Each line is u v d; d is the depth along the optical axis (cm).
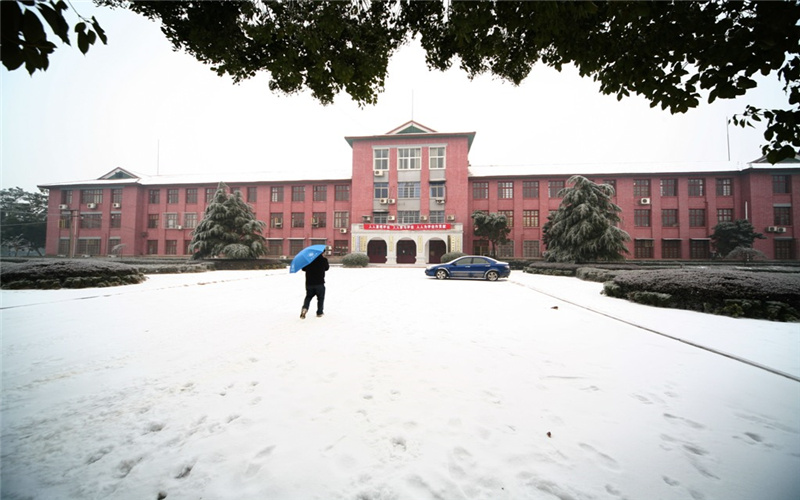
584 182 1992
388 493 176
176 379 334
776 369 363
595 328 565
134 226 3506
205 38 356
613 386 320
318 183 3497
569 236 1992
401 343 464
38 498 173
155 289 1079
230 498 173
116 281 1146
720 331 546
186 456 209
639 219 3047
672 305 778
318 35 364
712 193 2967
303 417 256
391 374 346
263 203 3519
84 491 179
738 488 182
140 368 365
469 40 343
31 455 210
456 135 3219
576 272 1730
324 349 434
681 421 255
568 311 729
